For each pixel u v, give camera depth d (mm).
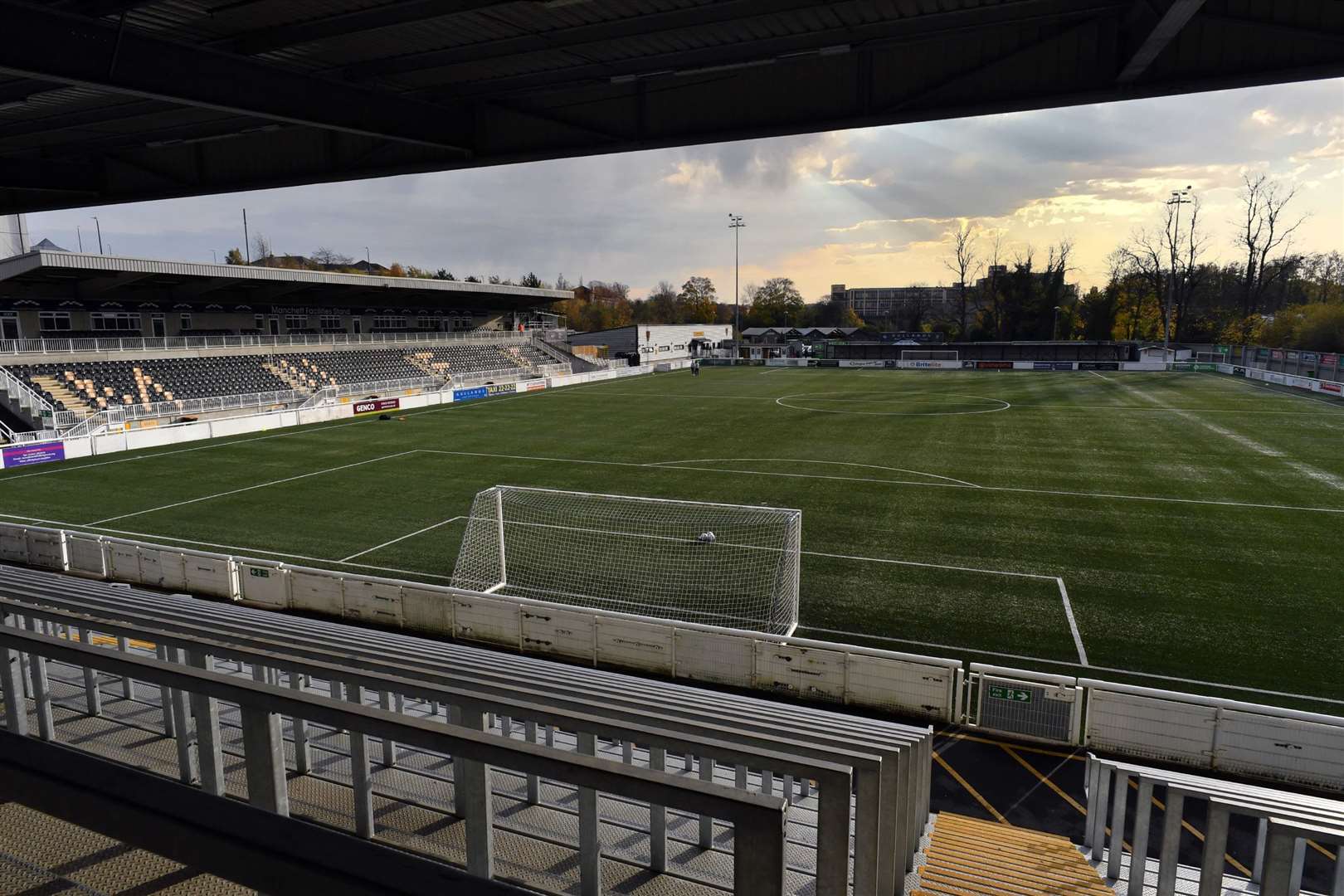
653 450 32781
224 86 9930
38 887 2814
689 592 16297
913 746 4285
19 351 37688
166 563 15992
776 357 91938
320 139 14164
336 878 1996
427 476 27656
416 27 9516
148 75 9125
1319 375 48781
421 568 17844
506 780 5047
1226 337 81125
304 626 8164
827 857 1945
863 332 115562
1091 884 5586
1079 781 9773
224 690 2324
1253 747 9594
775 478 27094
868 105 11156
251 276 45375
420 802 4203
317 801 4156
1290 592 15859
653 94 12234
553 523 21250
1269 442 31766
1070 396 48906
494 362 66375
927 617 14852
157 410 37531
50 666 6613
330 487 25891
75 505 23453
